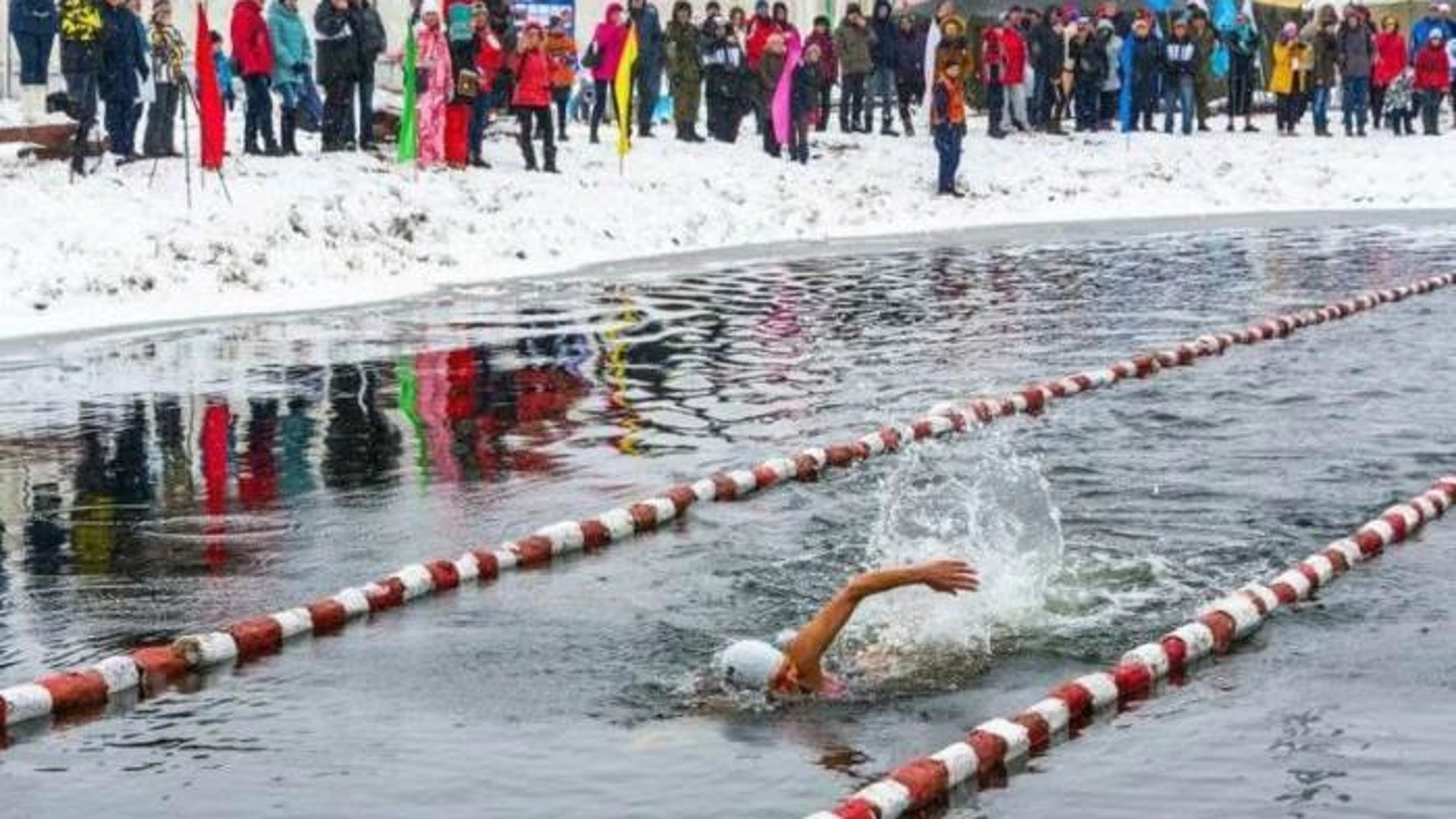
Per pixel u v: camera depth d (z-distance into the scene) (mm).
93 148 26984
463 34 29453
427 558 10641
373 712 8156
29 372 17344
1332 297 22516
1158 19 42031
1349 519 11406
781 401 15625
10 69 35250
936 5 43281
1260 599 9406
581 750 7641
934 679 8445
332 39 29359
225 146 29641
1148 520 11375
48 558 10719
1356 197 37125
